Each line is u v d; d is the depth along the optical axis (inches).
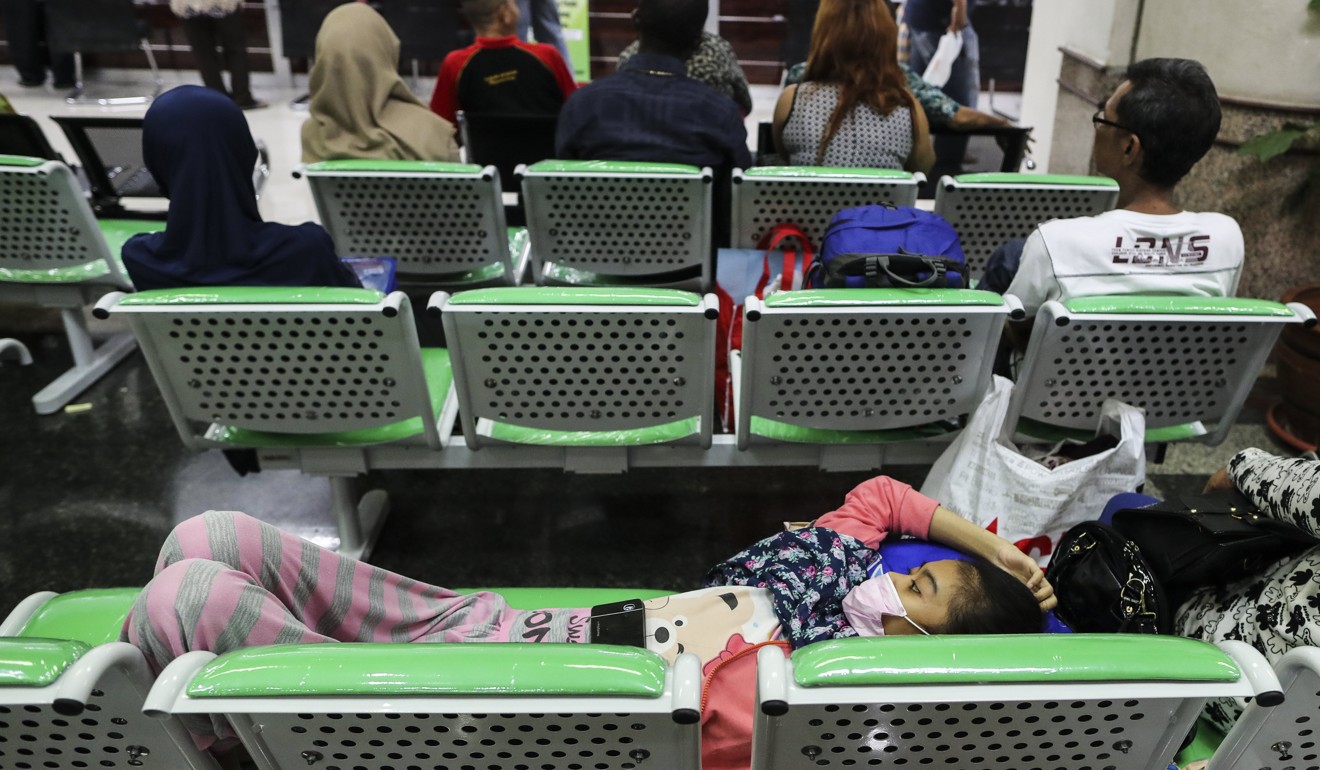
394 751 39.1
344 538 91.7
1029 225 101.1
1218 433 75.8
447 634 58.7
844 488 105.9
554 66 149.4
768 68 273.4
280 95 276.2
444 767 40.1
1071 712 37.5
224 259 74.6
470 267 106.4
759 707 35.3
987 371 70.4
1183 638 37.1
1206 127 71.6
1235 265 74.6
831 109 111.4
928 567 55.7
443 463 80.6
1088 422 74.1
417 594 59.5
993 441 69.6
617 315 64.8
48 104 255.9
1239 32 122.3
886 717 37.2
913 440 76.9
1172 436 77.6
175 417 73.8
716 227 117.9
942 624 53.9
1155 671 34.6
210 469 107.9
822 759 39.8
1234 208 131.4
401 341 67.9
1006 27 222.7
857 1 106.1
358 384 71.2
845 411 72.3
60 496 102.9
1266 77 121.5
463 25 251.6
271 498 103.3
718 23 266.5
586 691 33.4
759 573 58.6
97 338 136.6
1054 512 67.8
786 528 65.4
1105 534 57.4
